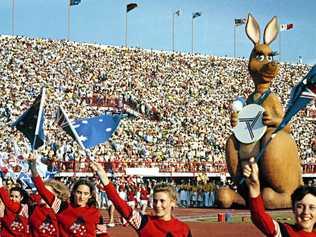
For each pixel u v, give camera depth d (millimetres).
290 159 31047
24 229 11305
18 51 78062
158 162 54594
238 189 33781
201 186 45562
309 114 78375
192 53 94188
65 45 84375
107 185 7859
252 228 25203
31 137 11047
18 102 63188
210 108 77312
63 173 45625
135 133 63594
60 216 9742
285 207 31016
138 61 86750
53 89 69750
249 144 31641
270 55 32656
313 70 8188
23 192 11906
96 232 9758
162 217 7867
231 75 90062
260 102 31859
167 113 71875
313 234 6539
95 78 77000
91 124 10266
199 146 65250
